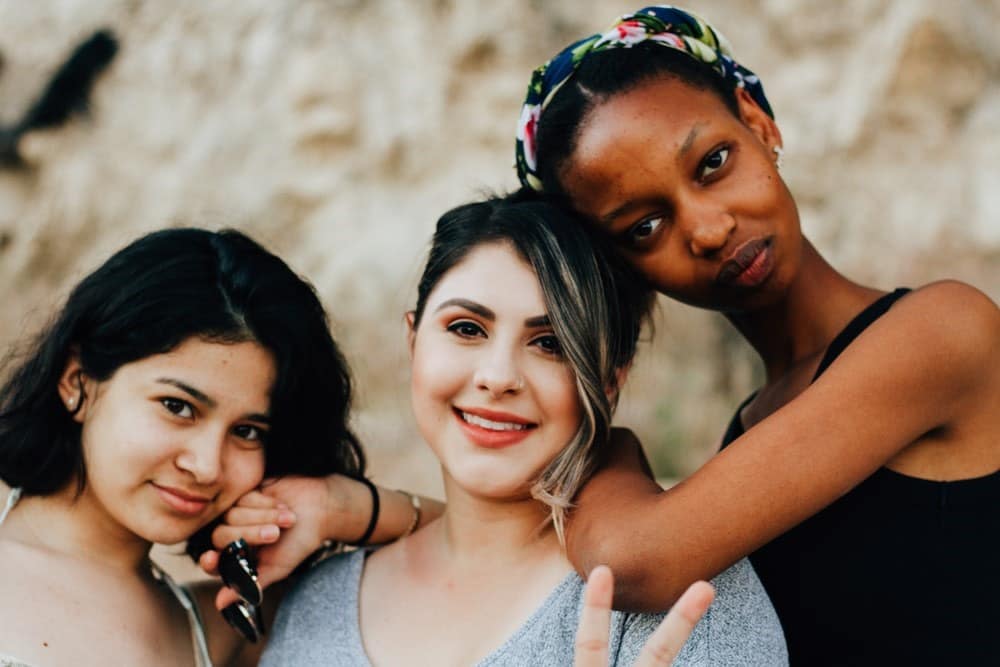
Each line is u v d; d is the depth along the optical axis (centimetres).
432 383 193
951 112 562
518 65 639
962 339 187
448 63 646
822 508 183
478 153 635
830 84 591
